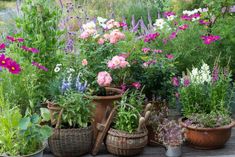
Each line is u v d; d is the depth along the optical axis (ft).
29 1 14.42
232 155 12.09
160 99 13.39
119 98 12.61
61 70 13.93
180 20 17.92
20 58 13.37
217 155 12.10
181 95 13.30
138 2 27.63
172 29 17.21
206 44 16.03
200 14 17.58
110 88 13.12
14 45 14.28
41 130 9.78
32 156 9.53
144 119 11.43
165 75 13.47
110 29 15.12
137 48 14.67
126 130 11.73
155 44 16.20
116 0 27.66
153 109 13.24
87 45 13.56
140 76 13.47
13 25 19.97
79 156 11.91
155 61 13.52
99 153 12.21
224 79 13.52
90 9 26.21
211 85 13.33
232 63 16.31
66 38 17.89
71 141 11.45
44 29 14.47
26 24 14.39
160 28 16.84
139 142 11.66
